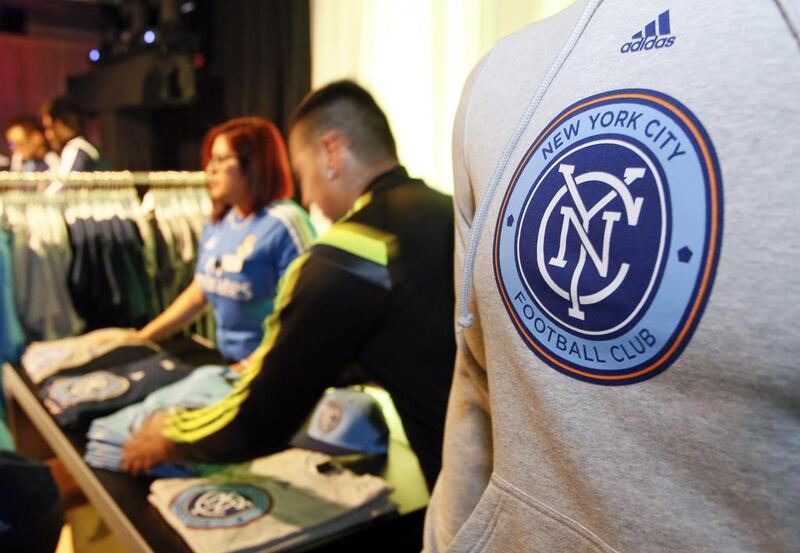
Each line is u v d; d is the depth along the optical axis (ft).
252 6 9.21
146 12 9.37
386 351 3.29
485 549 1.58
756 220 0.99
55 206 8.13
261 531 2.85
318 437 3.86
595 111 1.25
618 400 1.19
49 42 16.03
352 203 3.76
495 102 1.55
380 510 3.10
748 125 1.01
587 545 1.30
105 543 4.74
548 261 1.30
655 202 1.11
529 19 5.65
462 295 1.61
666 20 1.19
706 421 1.06
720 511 1.08
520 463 1.45
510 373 1.45
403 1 6.91
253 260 5.57
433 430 3.36
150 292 8.59
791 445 0.98
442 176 6.64
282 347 3.15
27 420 5.88
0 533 2.36
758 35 1.04
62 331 8.10
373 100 3.79
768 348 0.97
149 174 8.36
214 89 10.26
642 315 1.13
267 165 5.60
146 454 3.36
